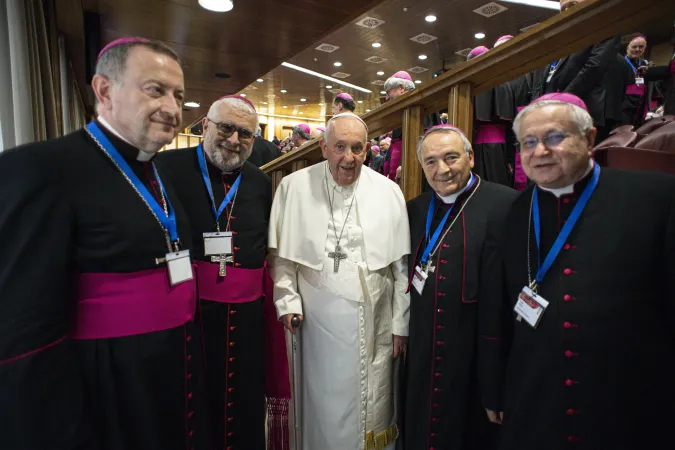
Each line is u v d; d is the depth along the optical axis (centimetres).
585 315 115
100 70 119
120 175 122
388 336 205
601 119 238
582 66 229
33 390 95
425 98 220
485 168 290
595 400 113
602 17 135
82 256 111
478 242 172
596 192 122
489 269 160
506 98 278
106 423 113
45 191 103
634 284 111
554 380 119
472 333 171
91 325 114
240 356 175
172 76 119
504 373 151
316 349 198
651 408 108
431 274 180
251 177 198
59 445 98
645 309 110
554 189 128
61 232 105
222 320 172
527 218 138
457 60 1049
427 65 1090
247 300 179
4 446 93
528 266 134
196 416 134
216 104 176
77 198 110
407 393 183
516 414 128
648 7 129
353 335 194
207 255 172
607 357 112
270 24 536
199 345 142
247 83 791
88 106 842
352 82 1254
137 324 119
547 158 119
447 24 834
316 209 204
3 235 98
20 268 97
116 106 118
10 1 280
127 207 120
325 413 194
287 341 220
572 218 123
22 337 95
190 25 537
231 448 172
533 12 775
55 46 435
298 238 201
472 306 171
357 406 193
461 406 169
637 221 112
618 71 249
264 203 201
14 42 283
